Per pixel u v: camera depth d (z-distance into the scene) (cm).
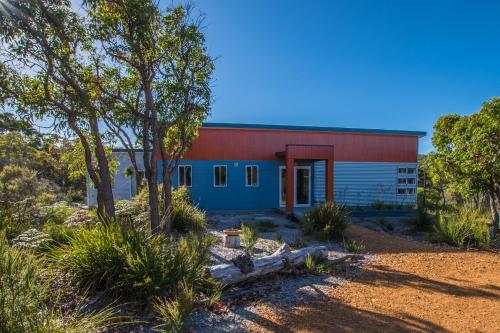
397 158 1620
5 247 347
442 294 436
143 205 905
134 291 371
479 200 1261
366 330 326
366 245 752
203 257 441
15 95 549
